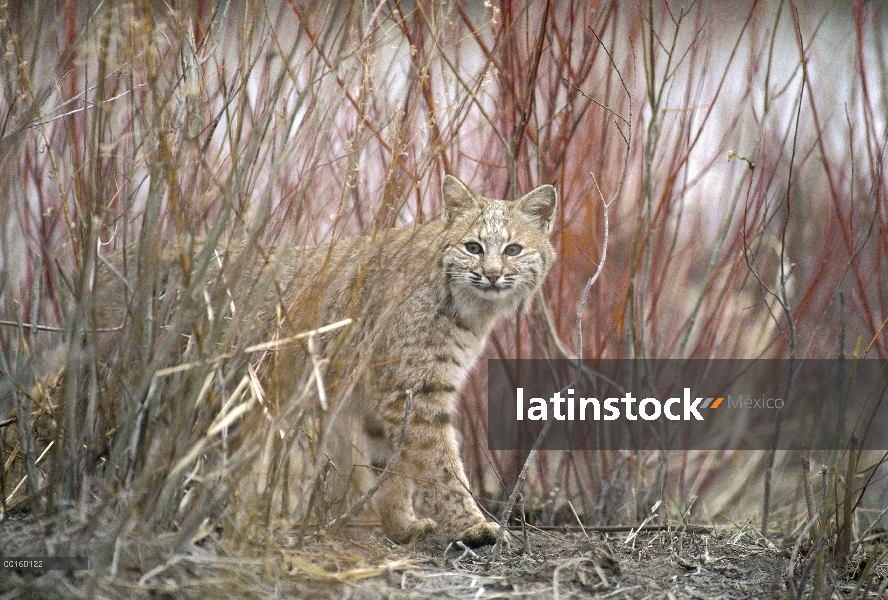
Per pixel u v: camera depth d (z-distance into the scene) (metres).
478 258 8.70
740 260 9.88
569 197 9.93
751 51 9.88
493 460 10.05
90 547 5.41
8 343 7.07
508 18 8.75
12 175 6.65
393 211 6.95
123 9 5.95
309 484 6.47
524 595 6.18
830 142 11.35
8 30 6.27
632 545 7.82
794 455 10.73
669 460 10.65
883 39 11.67
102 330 6.33
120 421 6.12
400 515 8.26
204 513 5.61
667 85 11.84
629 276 9.56
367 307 6.87
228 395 6.73
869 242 10.36
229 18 8.27
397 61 8.58
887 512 8.40
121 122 7.14
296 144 6.00
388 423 8.42
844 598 6.45
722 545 7.84
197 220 6.16
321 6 7.86
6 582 5.13
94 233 5.75
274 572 5.76
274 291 7.52
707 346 10.21
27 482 6.39
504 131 9.41
